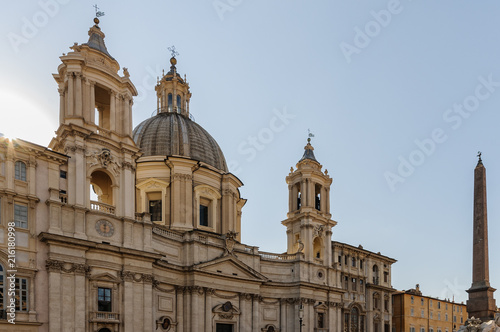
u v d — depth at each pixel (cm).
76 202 3884
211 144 6394
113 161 4284
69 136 3978
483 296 3581
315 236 6488
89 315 3784
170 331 4731
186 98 6844
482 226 3700
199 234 5238
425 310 8388
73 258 3734
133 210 4356
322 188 6838
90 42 4584
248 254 5753
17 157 3578
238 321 5378
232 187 6222
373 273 7438
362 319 6975
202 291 5025
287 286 6019
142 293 4184
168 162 5609
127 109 4519
